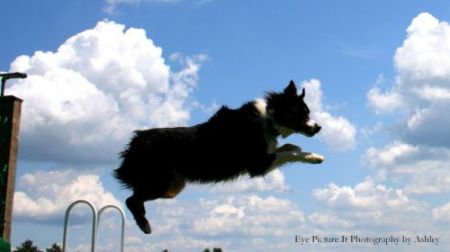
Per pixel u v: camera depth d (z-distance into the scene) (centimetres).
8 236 361
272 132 362
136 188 352
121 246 317
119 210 318
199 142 349
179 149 349
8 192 363
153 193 350
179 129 354
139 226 351
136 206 351
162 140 350
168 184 350
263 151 357
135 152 352
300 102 366
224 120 355
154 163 349
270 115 360
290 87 365
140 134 355
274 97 365
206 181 356
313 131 362
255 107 361
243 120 357
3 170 365
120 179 357
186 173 352
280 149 367
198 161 349
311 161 359
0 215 360
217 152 350
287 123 360
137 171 351
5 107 371
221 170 352
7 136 367
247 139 355
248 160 356
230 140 353
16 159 370
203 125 355
